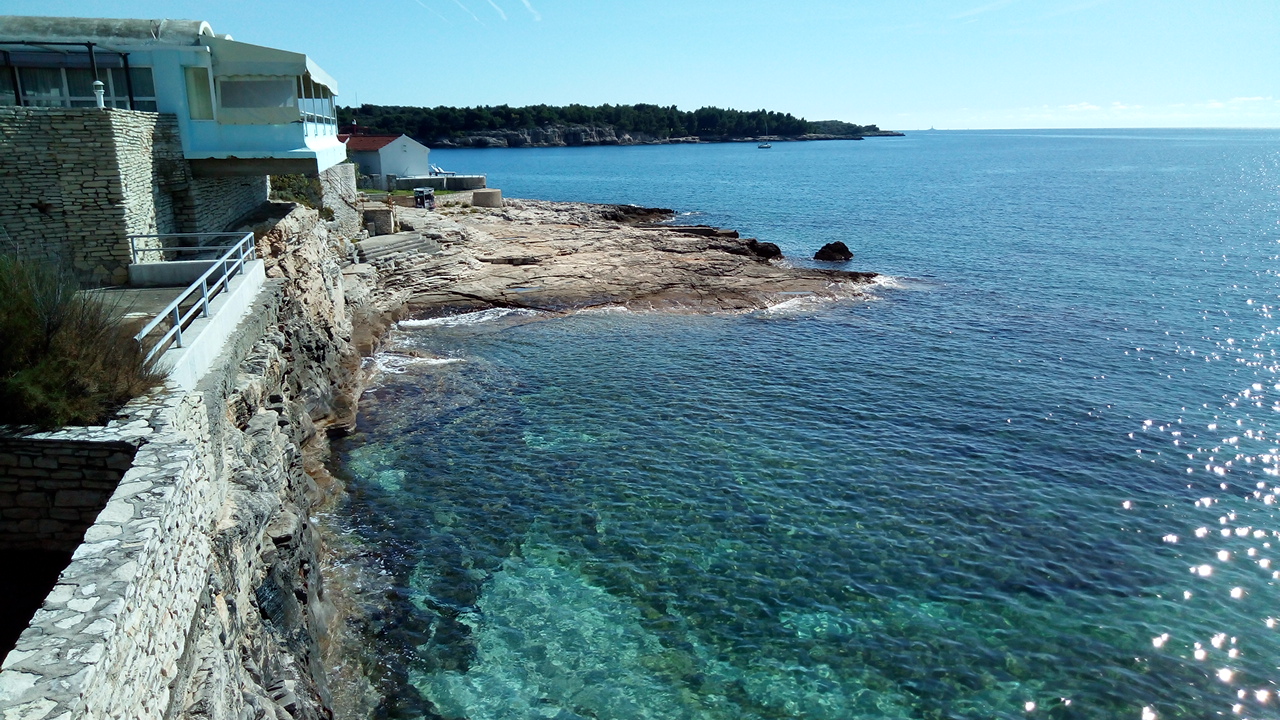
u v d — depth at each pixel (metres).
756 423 27.31
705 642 16.45
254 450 15.20
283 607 13.36
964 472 23.78
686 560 19.19
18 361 10.85
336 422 25.27
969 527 20.73
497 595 17.73
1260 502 22.14
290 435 18.48
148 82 24.34
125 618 7.38
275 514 14.41
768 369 33.16
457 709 14.52
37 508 10.62
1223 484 23.14
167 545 8.81
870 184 126.75
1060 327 39.53
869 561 19.20
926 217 82.25
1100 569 19.03
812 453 24.98
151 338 14.02
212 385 13.48
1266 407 28.84
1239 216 80.81
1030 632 16.84
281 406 17.97
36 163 18.75
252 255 21.28
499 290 43.34
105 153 19.30
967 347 36.31
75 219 19.34
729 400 29.50
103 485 10.56
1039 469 24.00
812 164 185.62
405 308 40.34
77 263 19.56
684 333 38.59
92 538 8.20
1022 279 50.75
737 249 55.12
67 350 11.09
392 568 18.59
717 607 17.50
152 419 10.97
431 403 28.62
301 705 11.88
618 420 27.45
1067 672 15.73
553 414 27.92
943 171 161.12
